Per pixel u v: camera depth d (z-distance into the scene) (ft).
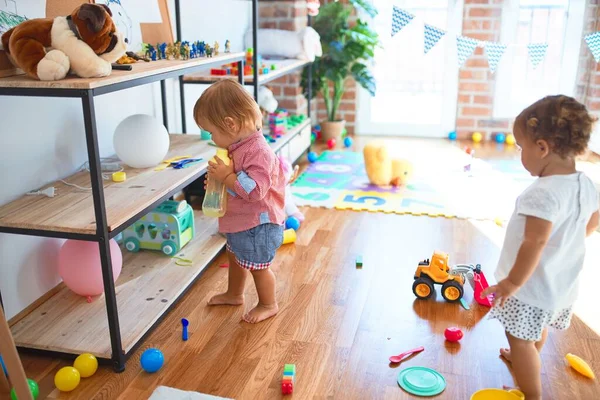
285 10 14.01
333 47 14.44
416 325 6.76
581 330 6.66
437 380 5.73
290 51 13.21
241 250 6.51
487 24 14.93
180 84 10.46
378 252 8.76
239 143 6.24
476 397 5.36
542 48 10.14
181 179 6.99
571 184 4.75
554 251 4.87
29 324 6.39
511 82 15.28
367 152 11.69
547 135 4.66
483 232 9.53
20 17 6.22
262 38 13.25
